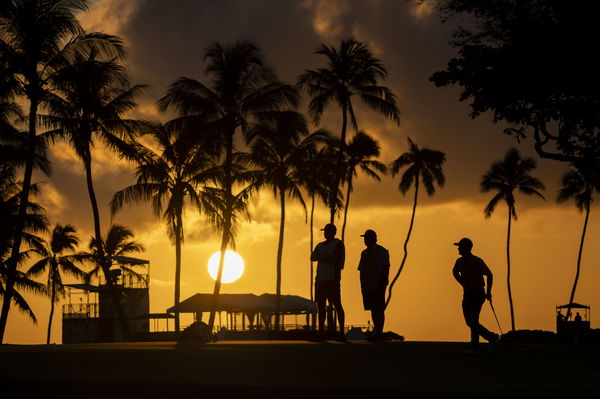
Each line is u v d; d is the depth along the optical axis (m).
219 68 51.66
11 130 48.66
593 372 10.27
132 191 57.53
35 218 57.38
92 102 48.69
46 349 15.03
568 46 18.59
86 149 51.75
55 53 42.47
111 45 42.53
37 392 9.10
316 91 64.06
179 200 57.94
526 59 19.06
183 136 52.94
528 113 20.56
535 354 13.86
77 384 8.91
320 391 8.09
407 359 12.26
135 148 53.31
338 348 14.55
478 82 19.89
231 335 63.56
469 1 19.55
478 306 13.92
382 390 7.95
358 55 63.34
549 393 7.65
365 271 16.72
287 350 13.84
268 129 58.44
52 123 48.66
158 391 8.61
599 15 18.38
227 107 52.03
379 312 16.69
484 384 8.61
